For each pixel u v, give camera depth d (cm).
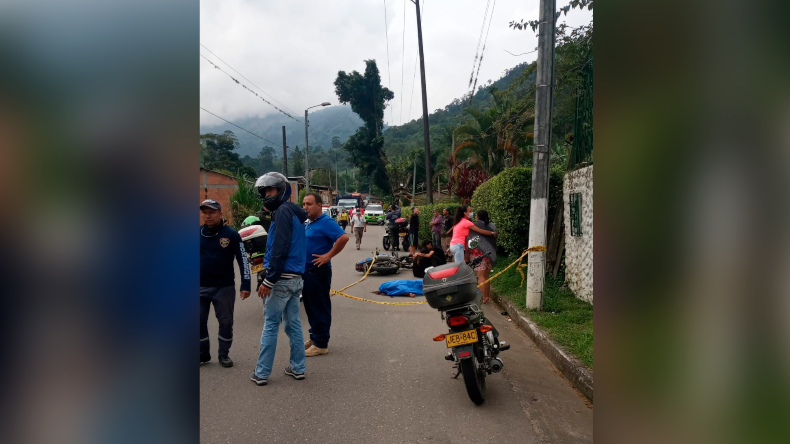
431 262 1030
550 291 817
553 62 697
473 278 430
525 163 2267
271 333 466
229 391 449
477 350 432
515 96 2477
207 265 510
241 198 2334
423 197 4875
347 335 649
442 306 423
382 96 5803
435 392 447
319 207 564
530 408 411
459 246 825
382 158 5884
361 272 1283
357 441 353
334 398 432
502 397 436
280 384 466
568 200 851
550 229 943
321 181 9094
